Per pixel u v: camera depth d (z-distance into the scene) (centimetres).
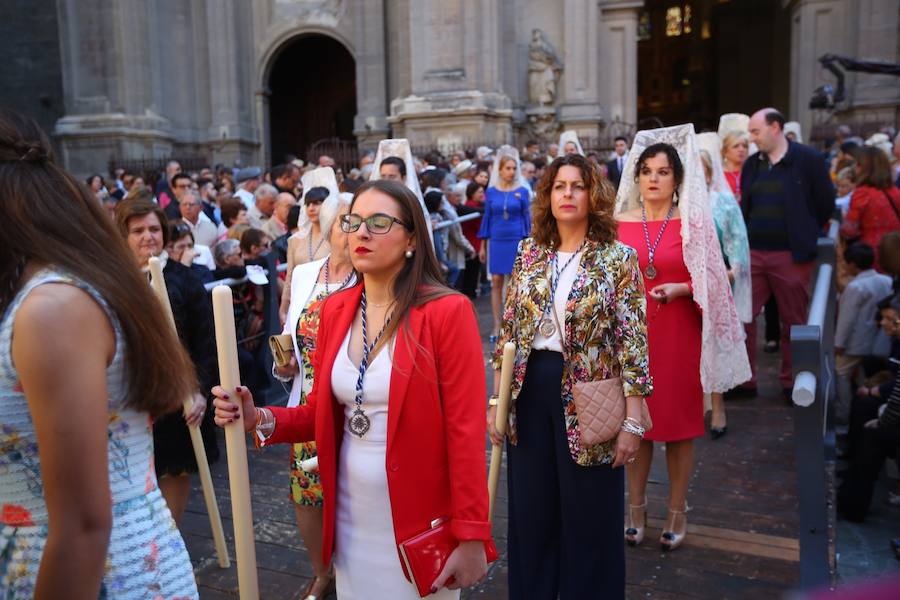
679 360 361
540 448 285
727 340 397
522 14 2252
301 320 316
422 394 207
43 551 143
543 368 283
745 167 589
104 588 154
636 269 282
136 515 160
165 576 163
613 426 270
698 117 3794
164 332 161
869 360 590
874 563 425
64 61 2289
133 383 155
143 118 2292
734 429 536
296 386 321
